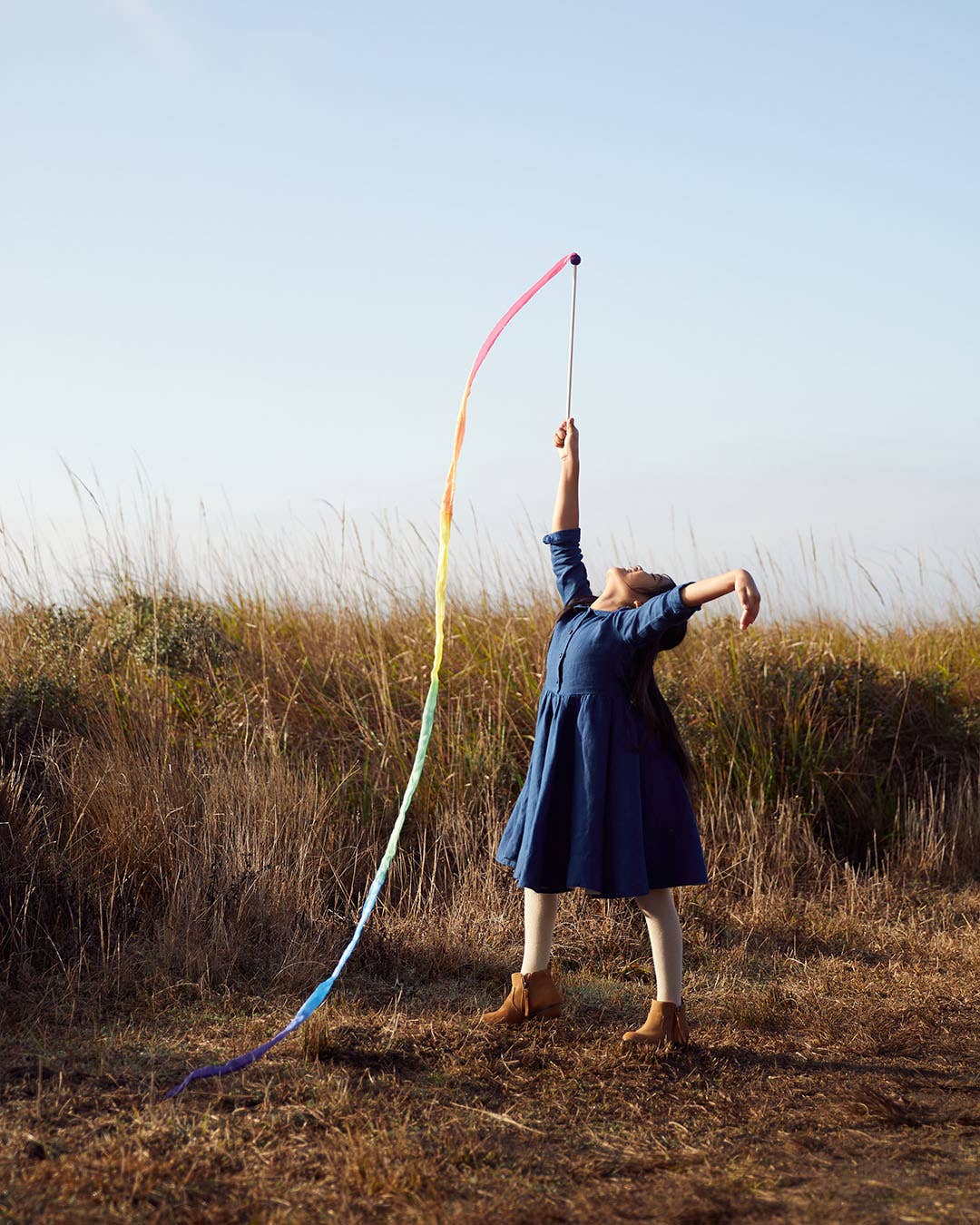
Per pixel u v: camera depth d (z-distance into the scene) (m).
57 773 5.89
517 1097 3.55
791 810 7.09
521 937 5.41
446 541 3.80
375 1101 3.40
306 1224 2.64
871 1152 3.18
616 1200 2.84
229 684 7.68
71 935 4.76
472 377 3.93
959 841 7.21
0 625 7.94
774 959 5.38
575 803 3.96
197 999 4.42
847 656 8.84
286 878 5.40
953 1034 4.31
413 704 7.81
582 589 4.44
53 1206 2.67
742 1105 3.56
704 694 8.09
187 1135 3.09
